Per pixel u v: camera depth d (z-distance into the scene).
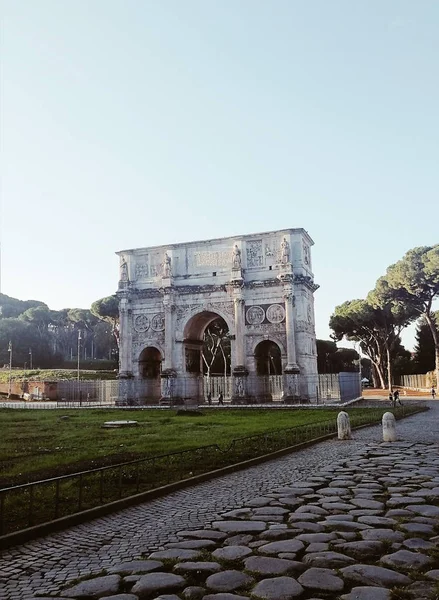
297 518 13.40
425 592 8.54
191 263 77.50
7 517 13.89
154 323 78.31
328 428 35.41
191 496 16.64
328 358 146.50
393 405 61.97
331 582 9.02
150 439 30.02
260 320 72.62
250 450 25.72
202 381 80.12
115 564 10.35
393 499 15.21
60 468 20.00
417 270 87.44
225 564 10.09
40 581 9.55
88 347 197.88
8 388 114.81
